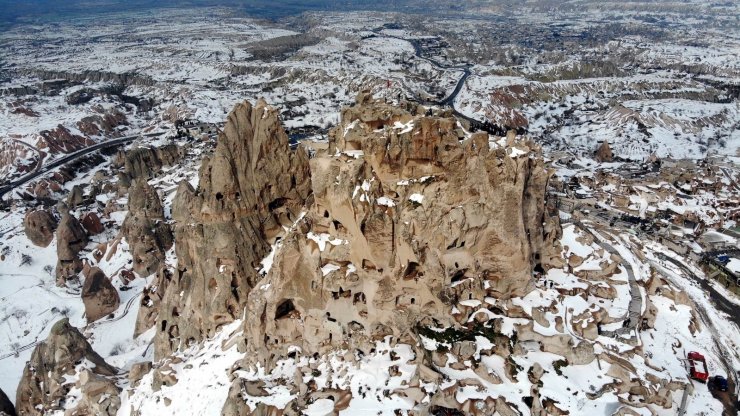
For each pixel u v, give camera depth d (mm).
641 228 134750
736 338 87438
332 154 65938
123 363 89938
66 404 73688
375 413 55875
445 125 62562
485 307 66875
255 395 59438
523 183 64875
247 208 76688
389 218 61531
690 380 71438
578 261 86125
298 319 66000
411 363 61188
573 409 58125
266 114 78438
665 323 83938
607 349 68938
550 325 66125
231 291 74125
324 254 64125
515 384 60438
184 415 62062
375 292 63281
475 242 66000
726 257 114812
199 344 75438
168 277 102500
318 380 61094
